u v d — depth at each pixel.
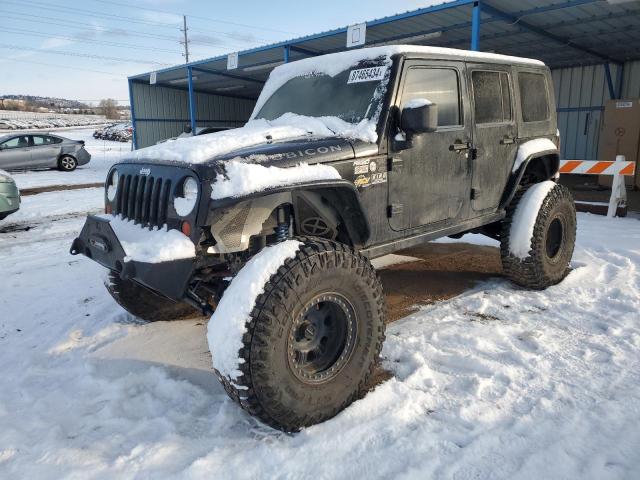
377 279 2.67
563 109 16.50
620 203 7.45
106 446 2.30
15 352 3.39
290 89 3.74
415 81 3.24
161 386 2.82
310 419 2.39
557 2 9.25
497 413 2.46
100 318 3.93
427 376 2.84
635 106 10.27
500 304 3.99
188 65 17.02
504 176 4.04
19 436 2.39
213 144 2.66
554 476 2.02
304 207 2.85
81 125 66.19
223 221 2.44
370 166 2.92
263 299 2.23
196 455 2.21
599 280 4.48
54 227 7.72
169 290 2.39
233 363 2.18
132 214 2.87
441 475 2.04
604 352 3.07
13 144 16.08
